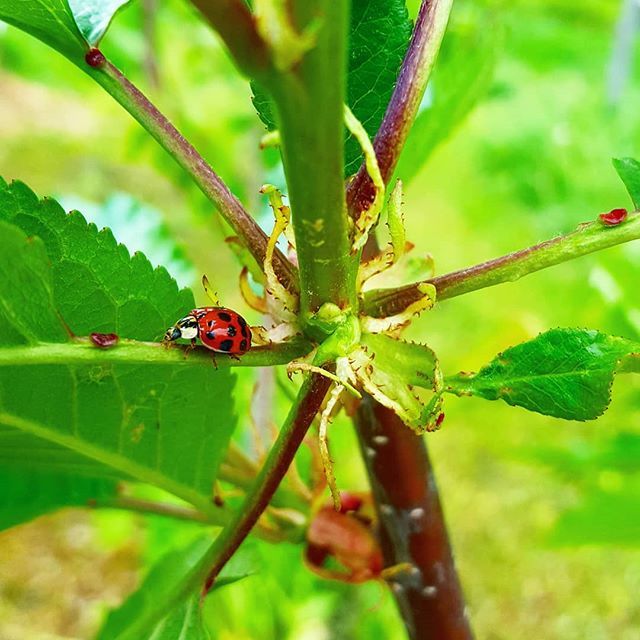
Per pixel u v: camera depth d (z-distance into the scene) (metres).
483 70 0.11
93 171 0.45
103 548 0.29
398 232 0.07
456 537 0.35
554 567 0.33
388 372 0.07
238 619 0.20
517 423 0.37
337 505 0.07
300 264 0.06
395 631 0.20
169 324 0.08
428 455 0.09
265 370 0.14
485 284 0.07
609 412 0.30
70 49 0.07
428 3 0.07
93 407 0.08
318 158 0.05
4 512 0.10
